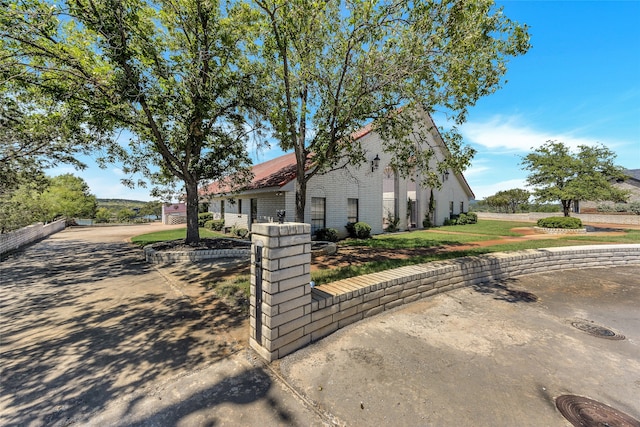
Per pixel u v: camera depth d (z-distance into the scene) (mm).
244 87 7656
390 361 2803
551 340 3301
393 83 6473
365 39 6434
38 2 5645
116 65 6730
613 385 2461
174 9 6965
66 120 7500
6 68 5578
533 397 2285
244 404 2178
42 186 9516
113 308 4363
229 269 6844
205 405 2166
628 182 22953
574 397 2291
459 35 5520
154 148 8977
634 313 4141
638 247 7320
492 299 4723
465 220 20547
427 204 18688
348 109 7438
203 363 2775
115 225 25969
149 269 7055
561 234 12609
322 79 7199
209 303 4539
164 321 3838
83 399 2250
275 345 2783
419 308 4277
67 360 2857
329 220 12711
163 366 2729
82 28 7000
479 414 2078
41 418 2035
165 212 27891
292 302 2924
